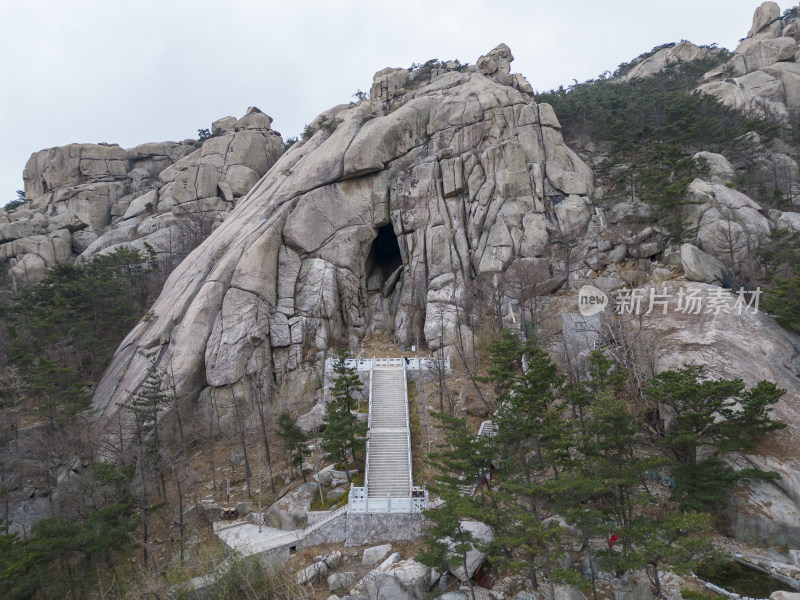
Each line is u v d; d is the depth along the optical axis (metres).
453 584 26.81
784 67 95.88
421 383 44.88
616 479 25.33
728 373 35.00
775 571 26.17
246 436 44.56
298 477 38.06
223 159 87.31
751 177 63.88
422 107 67.38
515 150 61.56
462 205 61.00
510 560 26.92
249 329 49.47
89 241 81.62
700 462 29.36
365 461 36.91
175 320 50.78
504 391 34.81
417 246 60.09
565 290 53.25
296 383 48.50
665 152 56.19
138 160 98.38
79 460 41.06
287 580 28.64
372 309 61.81
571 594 24.53
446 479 28.02
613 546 27.22
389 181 63.47
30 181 96.69
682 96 76.88
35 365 48.03
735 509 29.42
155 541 35.34
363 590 26.25
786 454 30.45
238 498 37.62
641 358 38.72
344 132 65.31
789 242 47.69
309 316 52.75
